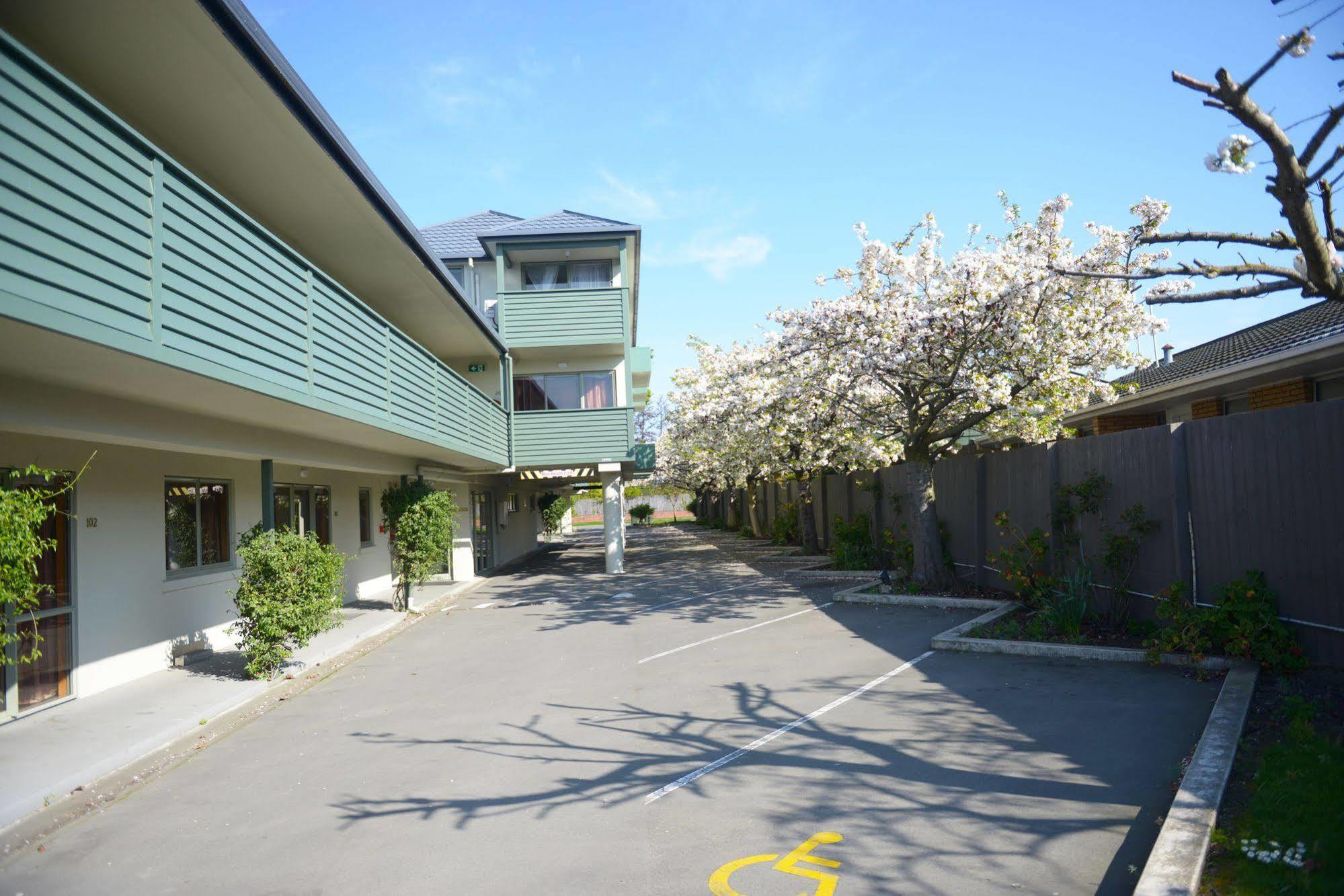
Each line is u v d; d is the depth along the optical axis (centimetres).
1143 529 902
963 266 1201
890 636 1039
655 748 645
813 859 434
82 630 901
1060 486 1091
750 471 2559
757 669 902
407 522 1576
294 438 1108
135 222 563
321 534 1605
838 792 526
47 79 484
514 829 502
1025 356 1213
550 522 4047
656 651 1054
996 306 1195
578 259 2211
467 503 2180
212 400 777
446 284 1464
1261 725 568
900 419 1552
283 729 775
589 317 2031
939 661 880
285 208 1134
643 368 2400
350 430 1082
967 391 1280
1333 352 1067
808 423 1664
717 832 477
